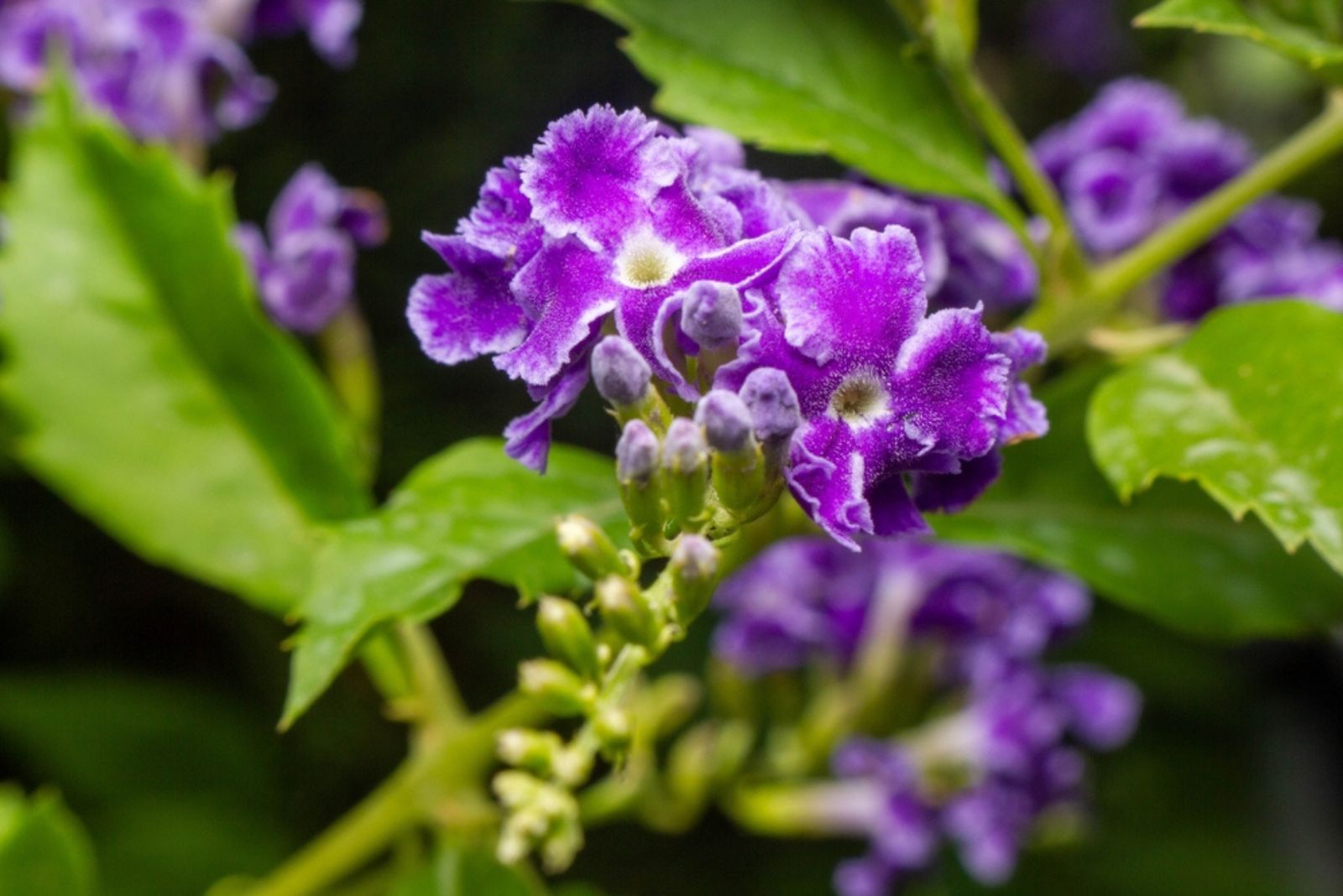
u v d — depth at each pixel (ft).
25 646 1.31
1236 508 0.70
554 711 0.68
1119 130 0.86
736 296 0.62
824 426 0.63
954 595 0.92
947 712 0.99
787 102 0.76
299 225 0.86
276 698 1.35
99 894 1.18
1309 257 0.84
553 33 1.36
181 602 1.35
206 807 1.25
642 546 0.64
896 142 0.76
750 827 0.97
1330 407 0.71
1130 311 0.85
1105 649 1.58
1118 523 0.79
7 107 0.99
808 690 1.04
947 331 0.63
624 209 0.63
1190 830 1.52
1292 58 0.73
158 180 0.83
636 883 1.43
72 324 0.83
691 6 0.77
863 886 0.98
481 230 0.64
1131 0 2.01
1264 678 1.61
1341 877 1.48
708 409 0.62
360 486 0.84
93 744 1.24
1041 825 1.04
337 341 0.88
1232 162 0.84
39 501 1.27
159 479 0.83
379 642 0.81
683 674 1.38
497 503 0.75
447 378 1.34
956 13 0.75
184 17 0.89
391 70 1.33
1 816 0.83
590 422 1.34
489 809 0.79
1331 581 0.79
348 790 1.35
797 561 0.93
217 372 0.84
